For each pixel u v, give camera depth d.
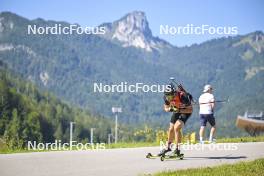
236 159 19.75
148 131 30.08
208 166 17.66
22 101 193.50
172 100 19.53
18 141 24.03
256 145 24.55
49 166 17.88
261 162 18.33
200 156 20.62
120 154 21.06
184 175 15.83
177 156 19.75
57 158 19.73
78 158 19.78
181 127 19.62
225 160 19.47
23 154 20.89
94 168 17.55
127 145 26.08
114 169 17.34
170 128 19.66
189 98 19.66
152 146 25.41
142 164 18.44
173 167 17.77
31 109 194.00
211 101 25.47
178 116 19.61
